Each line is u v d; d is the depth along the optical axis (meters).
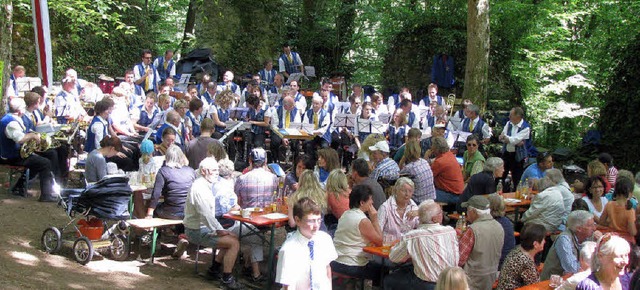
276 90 15.73
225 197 7.48
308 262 4.60
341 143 12.80
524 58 19.11
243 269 7.72
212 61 18.42
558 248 6.16
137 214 8.18
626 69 14.72
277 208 7.49
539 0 18.44
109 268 7.24
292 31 22.70
